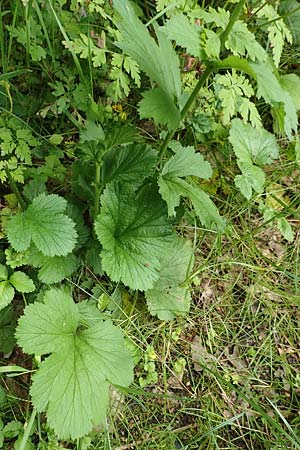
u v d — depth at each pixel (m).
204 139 0.47
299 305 0.45
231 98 0.37
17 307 0.39
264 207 0.43
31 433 0.35
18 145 0.40
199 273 0.45
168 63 0.34
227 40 0.31
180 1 0.42
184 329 0.42
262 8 0.41
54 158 0.43
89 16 0.42
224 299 0.44
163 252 0.38
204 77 0.32
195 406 0.40
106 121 0.43
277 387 0.41
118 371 0.34
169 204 0.34
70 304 0.35
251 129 0.43
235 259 0.46
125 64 0.40
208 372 0.41
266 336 0.43
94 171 0.40
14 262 0.36
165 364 0.41
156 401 0.39
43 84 0.45
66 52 0.43
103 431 0.37
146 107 0.32
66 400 0.31
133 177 0.37
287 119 0.34
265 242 0.48
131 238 0.38
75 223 0.38
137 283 0.37
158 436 0.38
